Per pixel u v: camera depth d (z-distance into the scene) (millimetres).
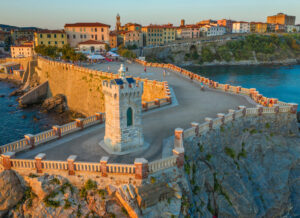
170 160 22219
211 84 55938
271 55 192125
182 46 180875
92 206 21484
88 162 21750
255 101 42906
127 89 23859
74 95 72125
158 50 174000
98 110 63562
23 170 22562
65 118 67250
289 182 35188
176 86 55969
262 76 125750
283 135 37719
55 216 21203
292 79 115125
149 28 181750
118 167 21203
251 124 35625
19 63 124062
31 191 22453
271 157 35344
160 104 41125
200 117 35125
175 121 33781
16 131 57406
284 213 33531
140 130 26156
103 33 138750
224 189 29562
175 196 22203
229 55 184250
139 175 20750
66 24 135125
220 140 31859
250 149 34812
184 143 26406
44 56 108875
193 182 25672
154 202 21406
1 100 84188
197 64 177250
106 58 102312
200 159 28750
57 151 25828
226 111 37531
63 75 77188
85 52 110625
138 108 25438
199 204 25109
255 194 32219
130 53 104562
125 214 20812
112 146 25656
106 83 24438
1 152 24109
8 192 22281
